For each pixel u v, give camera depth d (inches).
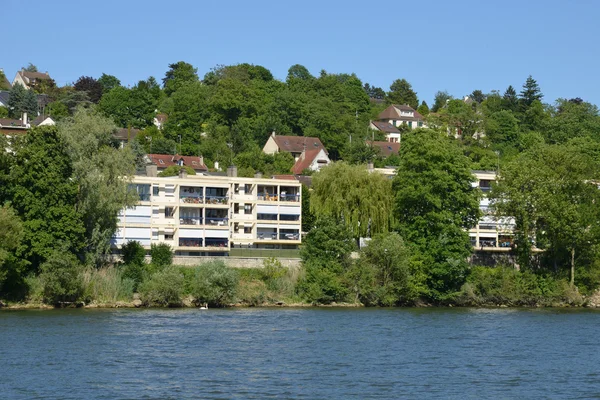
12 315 4033.0
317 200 5600.4
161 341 3253.0
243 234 5821.9
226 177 5748.0
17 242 4220.0
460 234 5329.7
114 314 4151.1
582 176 5664.4
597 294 5570.9
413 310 4906.5
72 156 4633.4
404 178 5467.5
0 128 6919.3
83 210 4608.8
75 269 4416.8
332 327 3841.0
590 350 3304.6
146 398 2317.9
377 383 2568.9
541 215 5462.6
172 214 5492.1
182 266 4896.7
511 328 4008.4
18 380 2498.8
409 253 5251.0
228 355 2979.8
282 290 4982.8
